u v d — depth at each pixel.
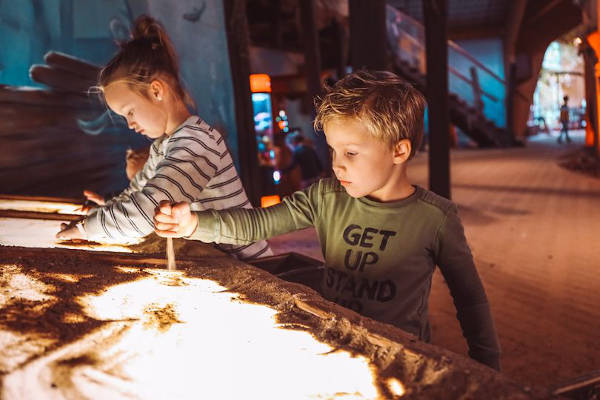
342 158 1.42
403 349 0.93
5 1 4.70
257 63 12.95
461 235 1.54
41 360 0.89
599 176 12.18
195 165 1.95
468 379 0.81
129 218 1.82
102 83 2.01
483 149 22.19
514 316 4.10
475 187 11.59
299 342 1.01
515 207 9.09
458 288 1.57
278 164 10.66
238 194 2.21
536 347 3.51
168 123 2.11
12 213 2.52
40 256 1.56
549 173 13.38
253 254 2.29
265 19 12.52
